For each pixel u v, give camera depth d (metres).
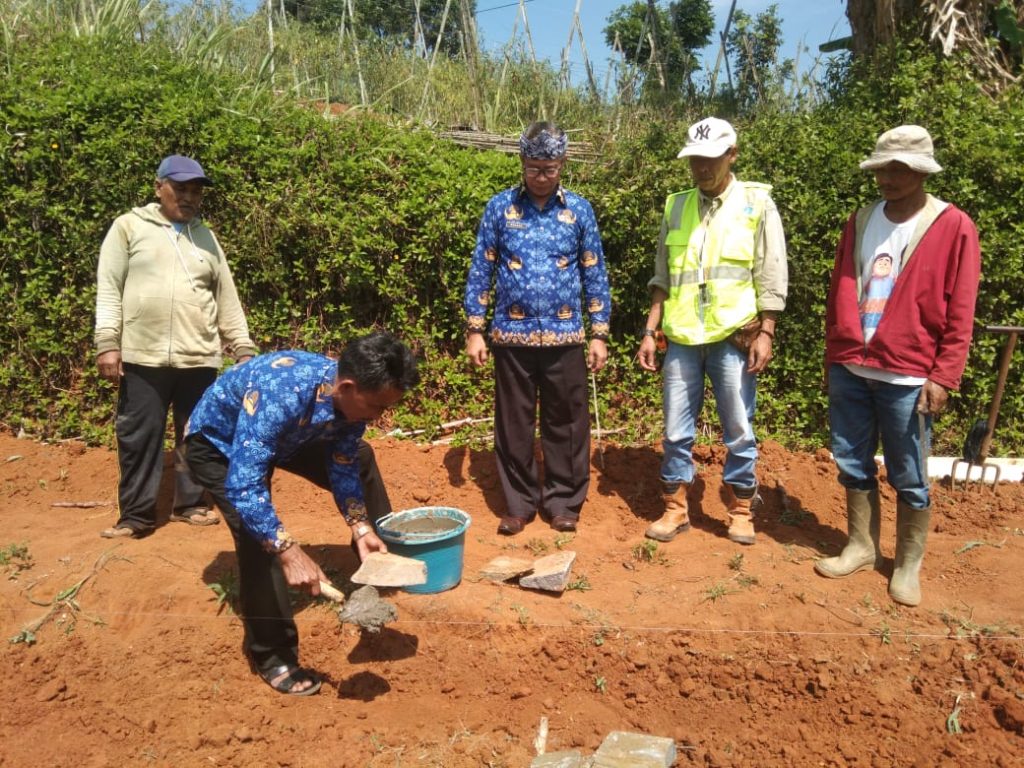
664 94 8.62
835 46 8.70
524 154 4.38
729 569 4.28
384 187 6.18
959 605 4.00
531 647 3.74
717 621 3.85
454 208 6.04
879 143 3.84
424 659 3.71
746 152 6.12
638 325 6.23
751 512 4.92
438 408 6.05
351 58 9.10
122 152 5.91
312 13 12.74
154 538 4.50
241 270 6.14
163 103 6.16
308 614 3.90
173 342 4.39
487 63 9.09
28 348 6.00
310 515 4.98
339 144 6.32
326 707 3.50
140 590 4.01
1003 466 5.57
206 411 3.36
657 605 3.97
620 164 6.15
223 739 3.31
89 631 3.82
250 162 6.13
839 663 3.66
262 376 3.15
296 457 3.48
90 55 6.87
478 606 3.87
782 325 5.96
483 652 3.73
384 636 3.76
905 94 6.29
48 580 4.06
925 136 3.75
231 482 3.08
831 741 3.38
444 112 8.47
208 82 6.79
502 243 4.61
